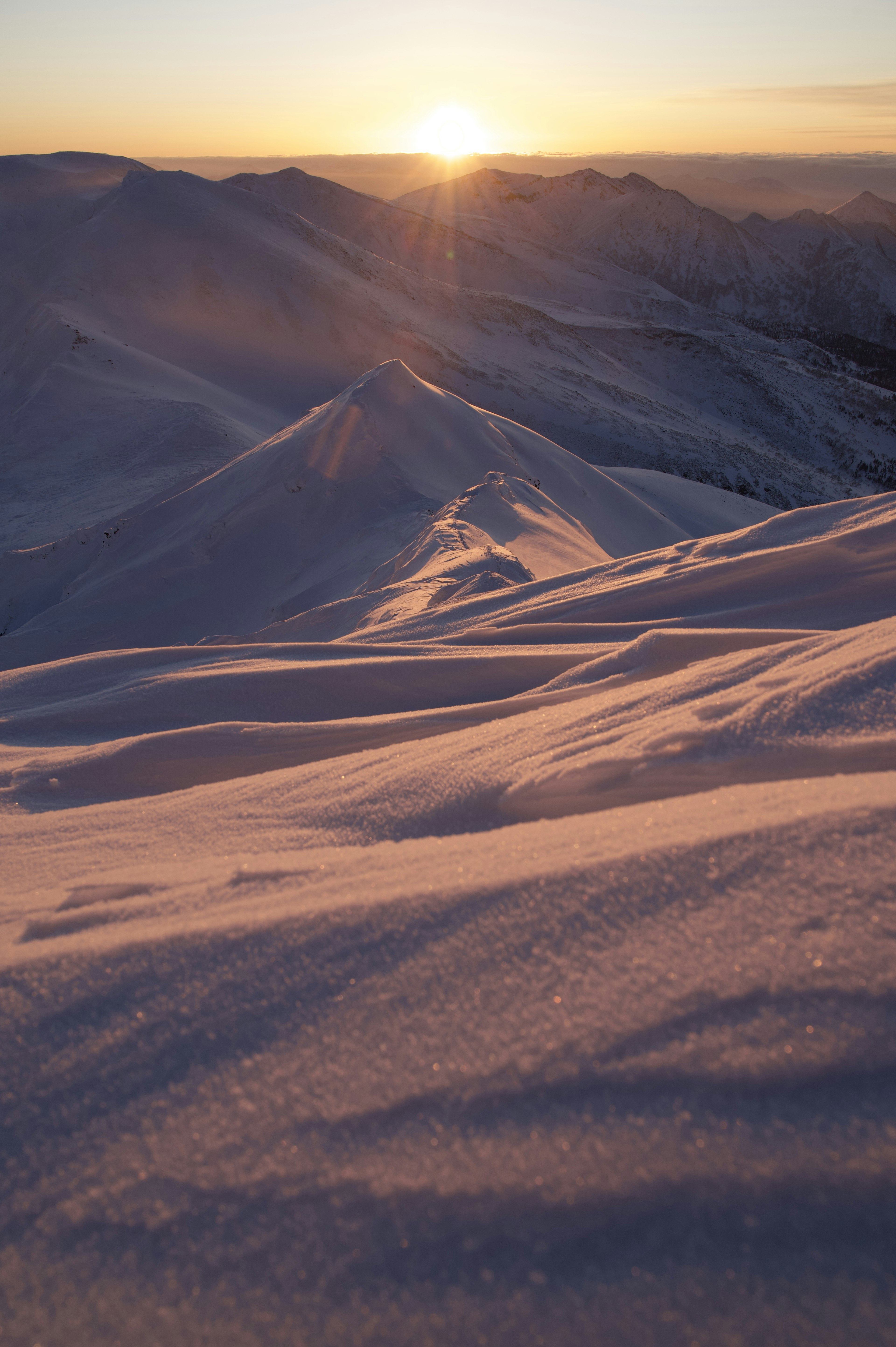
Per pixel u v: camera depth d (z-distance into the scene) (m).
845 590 6.50
